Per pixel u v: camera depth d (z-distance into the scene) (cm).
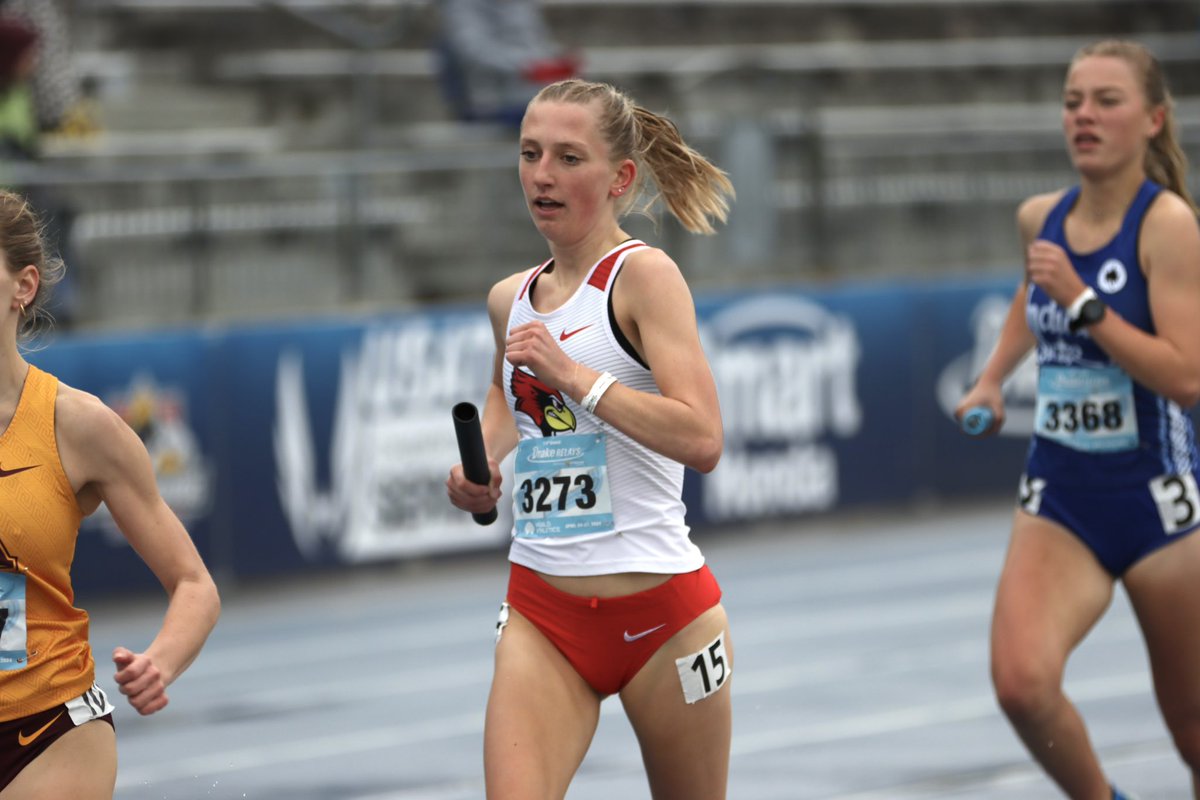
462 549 3991
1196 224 1652
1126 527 1680
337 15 5416
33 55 3881
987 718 2528
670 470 1359
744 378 4266
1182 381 1612
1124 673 2800
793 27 6247
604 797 2131
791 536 4350
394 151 4944
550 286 1383
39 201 3588
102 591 3528
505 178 4247
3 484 1152
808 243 4547
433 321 3916
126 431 1198
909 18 6438
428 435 3916
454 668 3050
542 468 1362
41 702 1175
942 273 4716
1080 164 1688
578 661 1354
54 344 3434
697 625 1353
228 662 3134
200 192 3806
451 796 2194
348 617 3525
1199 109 5762
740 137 4456
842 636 3198
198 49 5359
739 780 2192
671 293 1312
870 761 2278
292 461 3738
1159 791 2048
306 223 3956
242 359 3672
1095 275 1692
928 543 4228
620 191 1369
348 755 2434
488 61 4700
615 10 5934
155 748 2495
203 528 3631
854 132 4831
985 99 6194
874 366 4484
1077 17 6762
